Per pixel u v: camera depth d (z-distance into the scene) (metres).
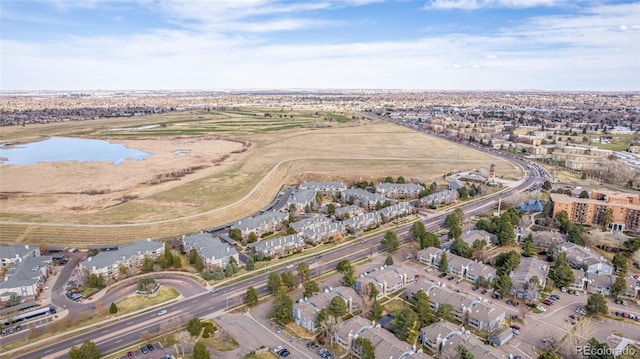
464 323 155.50
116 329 150.25
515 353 137.50
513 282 176.25
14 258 199.88
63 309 164.12
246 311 163.50
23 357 134.38
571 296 175.25
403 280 184.12
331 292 169.25
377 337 138.00
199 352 126.31
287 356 136.12
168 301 169.88
